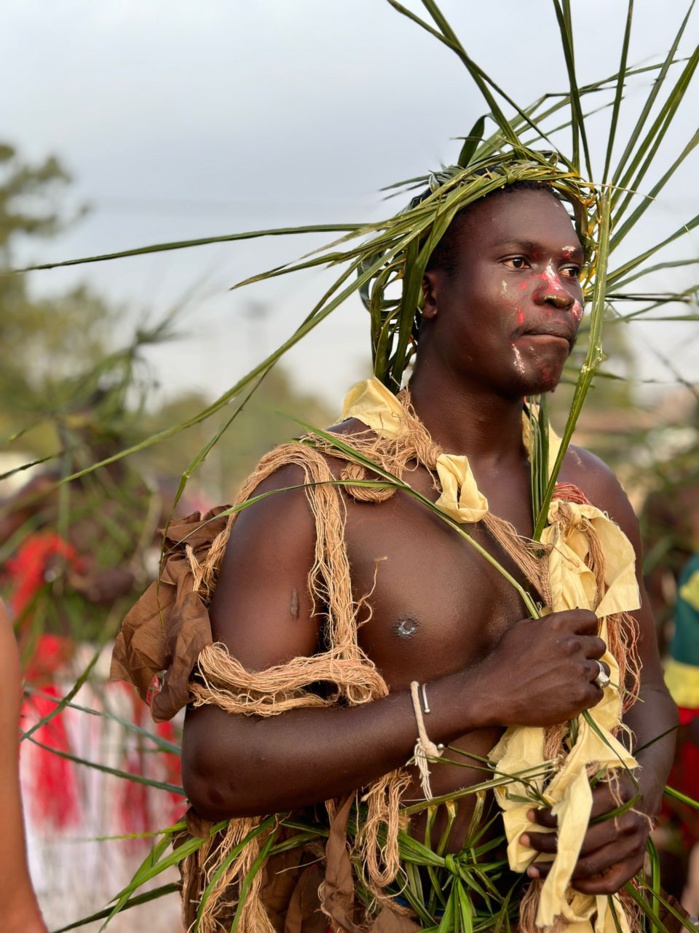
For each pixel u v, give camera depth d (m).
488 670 1.76
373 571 1.85
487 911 1.90
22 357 9.36
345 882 1.79
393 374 2.07
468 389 1.93
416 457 1.91
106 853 3.75
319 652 1.89
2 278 9.91
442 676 1.84
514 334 1.84
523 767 1.77
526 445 2.04
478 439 1.96
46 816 3.75
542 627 1.77
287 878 1.95
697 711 3.34
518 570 1.91
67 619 4.00
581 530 1.96
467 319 1.87
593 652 1.78
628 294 2.17
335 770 1.74
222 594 1.86
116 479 4.17
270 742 1.76
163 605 1.93
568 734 1.83
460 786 1.84
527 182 1.92
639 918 2.01
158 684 1.99
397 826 1.80
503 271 1.85
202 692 1.79
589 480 2.11
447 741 1.76
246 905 1.87
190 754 1.82
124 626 1.94
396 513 1.87
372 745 1.74
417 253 1.92
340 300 1.81
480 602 1.87
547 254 1.86
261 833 1.90
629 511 2.16
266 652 1.80
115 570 4.02
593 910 1.81
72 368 4.50
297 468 1.87
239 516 1.90
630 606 1.89
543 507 1.89
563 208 1.92
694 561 3.46
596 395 4.30
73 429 4.10
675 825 3.38
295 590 1.83
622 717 2.09
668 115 1.94
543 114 2.12
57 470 4.23
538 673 1.74
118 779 3.79
